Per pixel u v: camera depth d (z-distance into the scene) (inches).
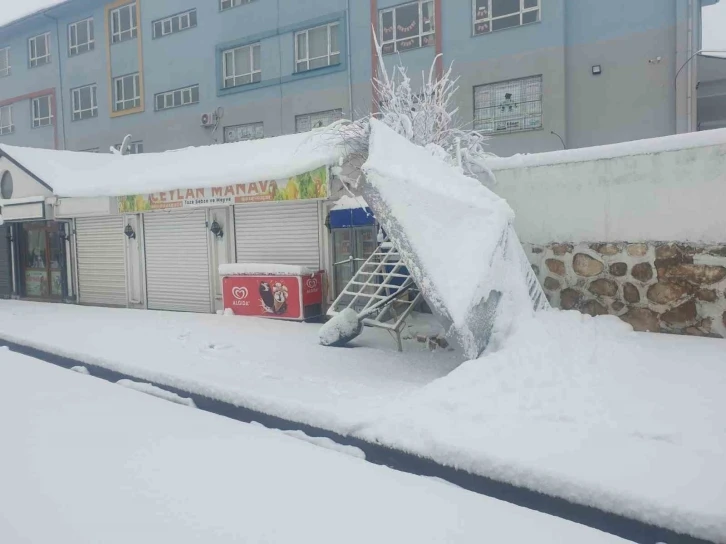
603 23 598.9
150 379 251.0
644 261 257.3
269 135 842.8
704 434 137.7
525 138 638.5
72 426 188.1
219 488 137.9
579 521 123.6
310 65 805.9
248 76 871.7
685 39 559.2
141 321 415.8
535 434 145.9
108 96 1041.5
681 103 565.0
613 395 164.6
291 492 134.8
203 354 288.5
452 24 673.6
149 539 115.3
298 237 411.2
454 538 112.3
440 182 233.3
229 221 443.2
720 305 236.7
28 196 542.6
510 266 226.5
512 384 175.5
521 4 636.1
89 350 303.7
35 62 1168.2
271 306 400.8
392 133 251.9
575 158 276.4
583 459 131.3
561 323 229.9
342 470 147.0
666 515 111.7
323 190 353.4
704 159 240.4
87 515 126.2
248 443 168.9
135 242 507.5
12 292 641.0
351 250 386.0
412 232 206.4
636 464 127.3
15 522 124.4
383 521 119.9
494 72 650.8
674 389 165.9
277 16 818.8
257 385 217.0
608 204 268.1
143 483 141.8
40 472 150.3
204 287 464.4
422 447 150.0
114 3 1019.3
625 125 594.6
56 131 1136.2
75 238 557.9
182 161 495.5
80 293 561.6
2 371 277.7
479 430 150.6
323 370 246.7
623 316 264.8
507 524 117.2
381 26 730.8
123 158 579.8
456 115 668.1
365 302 363.9
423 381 222.8
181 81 935.7
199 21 905.5
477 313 205.6
